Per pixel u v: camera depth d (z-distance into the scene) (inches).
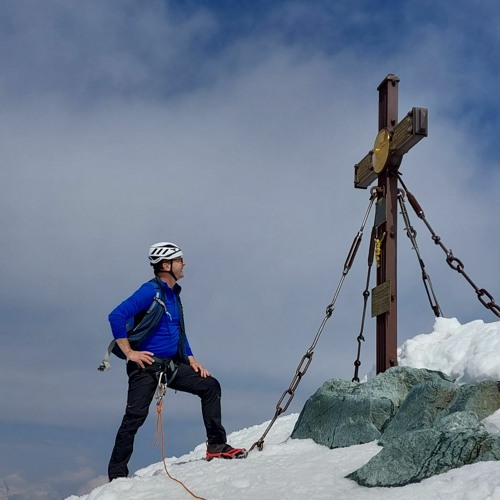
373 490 191.0
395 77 348.8
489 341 276.2
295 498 195.6
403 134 318.3
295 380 298.5
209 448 260.2
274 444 283.4
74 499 234.4
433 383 246.2
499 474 171.8
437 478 181.3
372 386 277.6
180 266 264.1
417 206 335.6
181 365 258.5
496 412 232.2
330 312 311.1
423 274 351.3
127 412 247.0
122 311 247.8
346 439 262.1
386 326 323.0
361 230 328.5
